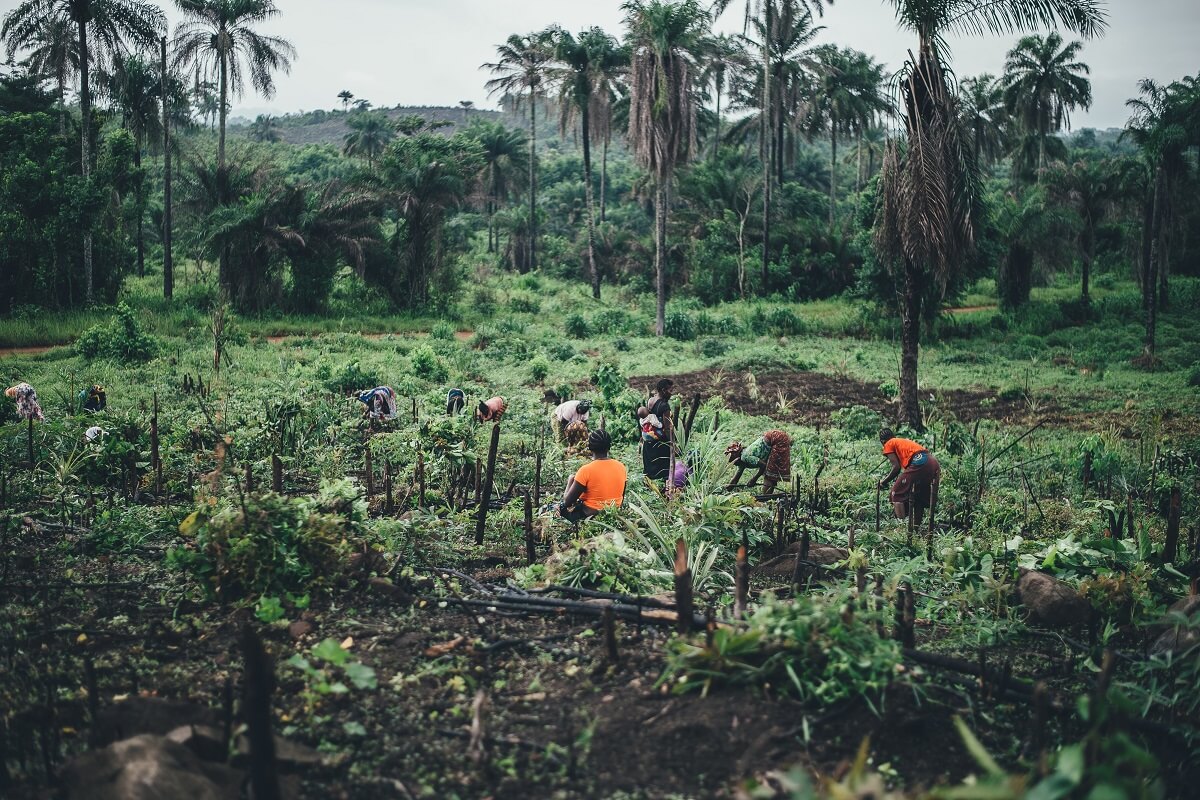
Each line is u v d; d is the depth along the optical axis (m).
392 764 3.73
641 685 4.41
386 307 37.16
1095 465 11.48
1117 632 5.54
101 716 3.71
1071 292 47.50
